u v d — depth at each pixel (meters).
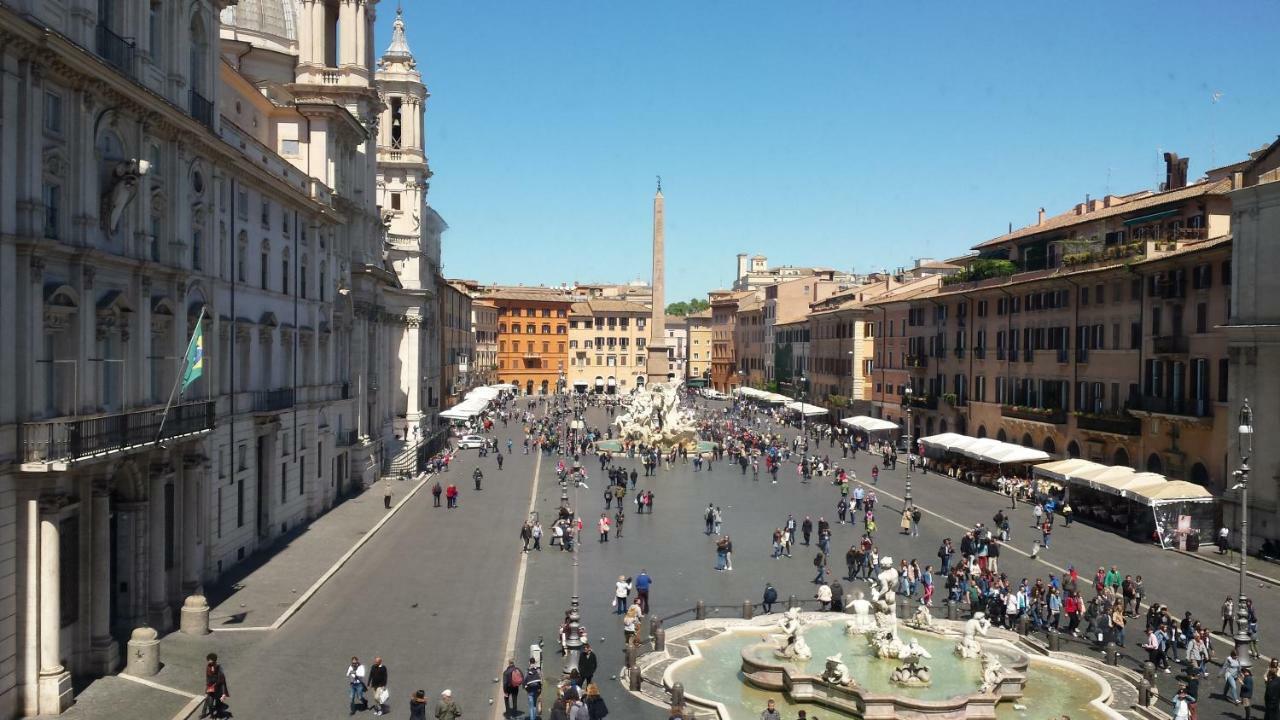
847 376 109.25
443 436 91.75
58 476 23.92
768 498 61.53
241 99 49.69
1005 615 34.19
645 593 34.97
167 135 30.78
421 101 92.19
